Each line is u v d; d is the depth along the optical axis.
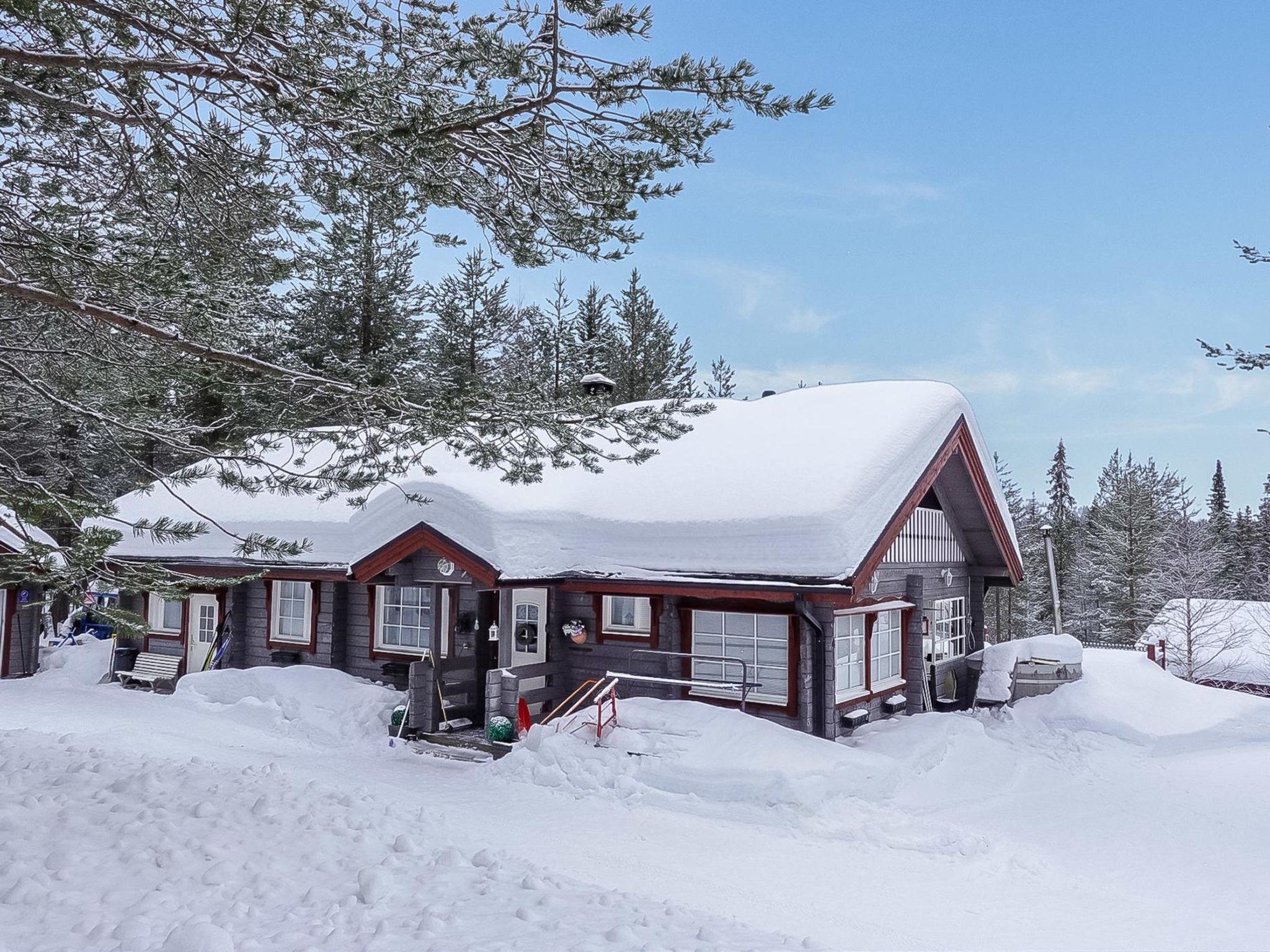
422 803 9.97
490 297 30.17
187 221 7.38
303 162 6.65
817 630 12.03
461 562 12.97
